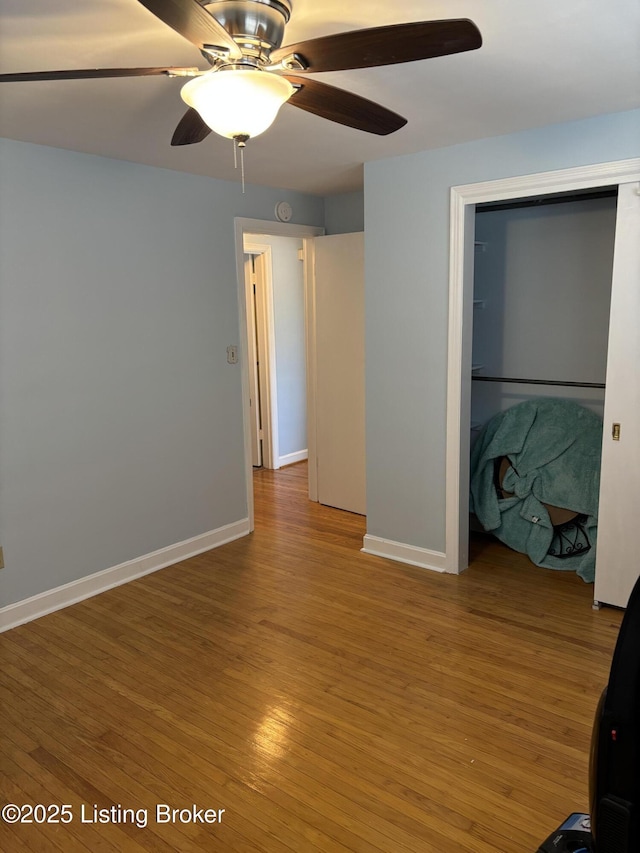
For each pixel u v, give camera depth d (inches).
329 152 132.1
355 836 75.3
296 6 67.8
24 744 92.0
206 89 64.2
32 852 74.5
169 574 150.2
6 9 66.5
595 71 88.7
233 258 163.9
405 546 153.8
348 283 180.4
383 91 96.1
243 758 88.6
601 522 124.7
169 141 119.7
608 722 48.1
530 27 74.2
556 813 78.0
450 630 121.3
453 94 97.7
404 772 85.3
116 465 142.3
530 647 114.8
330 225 189.6
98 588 141.1
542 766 85.7
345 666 110.1
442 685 104.1
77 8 66.5
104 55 79.8
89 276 132.7
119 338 139.8
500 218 158.1
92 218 132.0
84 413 134.9
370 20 71.8
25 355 123.9
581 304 149.5
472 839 74.5
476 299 165.3
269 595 138.1
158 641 119.8
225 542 169.8
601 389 149.6
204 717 97.5
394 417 149.8
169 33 73.2
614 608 128.6
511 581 142.5
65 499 133.3
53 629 124.9
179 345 152.9
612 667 48.3
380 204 142.9
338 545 166.4
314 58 61.3
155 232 144.5
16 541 125.8
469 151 127.6
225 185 159.3
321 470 199.5
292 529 179.5
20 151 119.5
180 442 155.9
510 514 157.1
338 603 133.5
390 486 153.9
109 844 75.2
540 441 153.6
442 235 134.4
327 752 89.4
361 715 97.1
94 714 98.6
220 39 57.5
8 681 107.6
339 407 190.2
